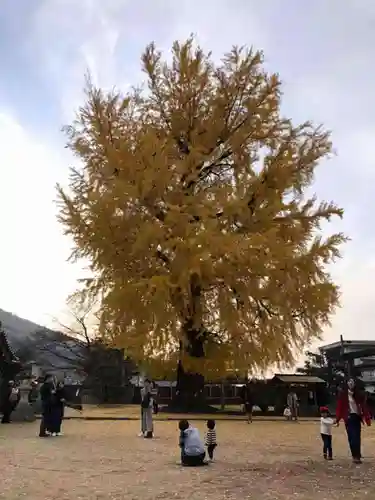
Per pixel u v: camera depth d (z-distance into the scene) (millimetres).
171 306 25562
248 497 7289
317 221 30234
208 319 28359
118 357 50781
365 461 11094
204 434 17422
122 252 27953
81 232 28297
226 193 28078
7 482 8250
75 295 30625
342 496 7410
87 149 30297
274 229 26281
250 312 27172
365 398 10938
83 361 53344
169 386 40438
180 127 31953
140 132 30219
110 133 30094
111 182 28375
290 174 29078
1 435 16062
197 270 23969
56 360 59375
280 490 7805
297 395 29344
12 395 20797
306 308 27062
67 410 30594
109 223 27234
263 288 25969
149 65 32562
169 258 27516
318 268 27766
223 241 25156
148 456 11734
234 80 32062
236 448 13664
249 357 26266
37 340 58219
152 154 27734
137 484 8227
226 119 32125
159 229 25672
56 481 8398
